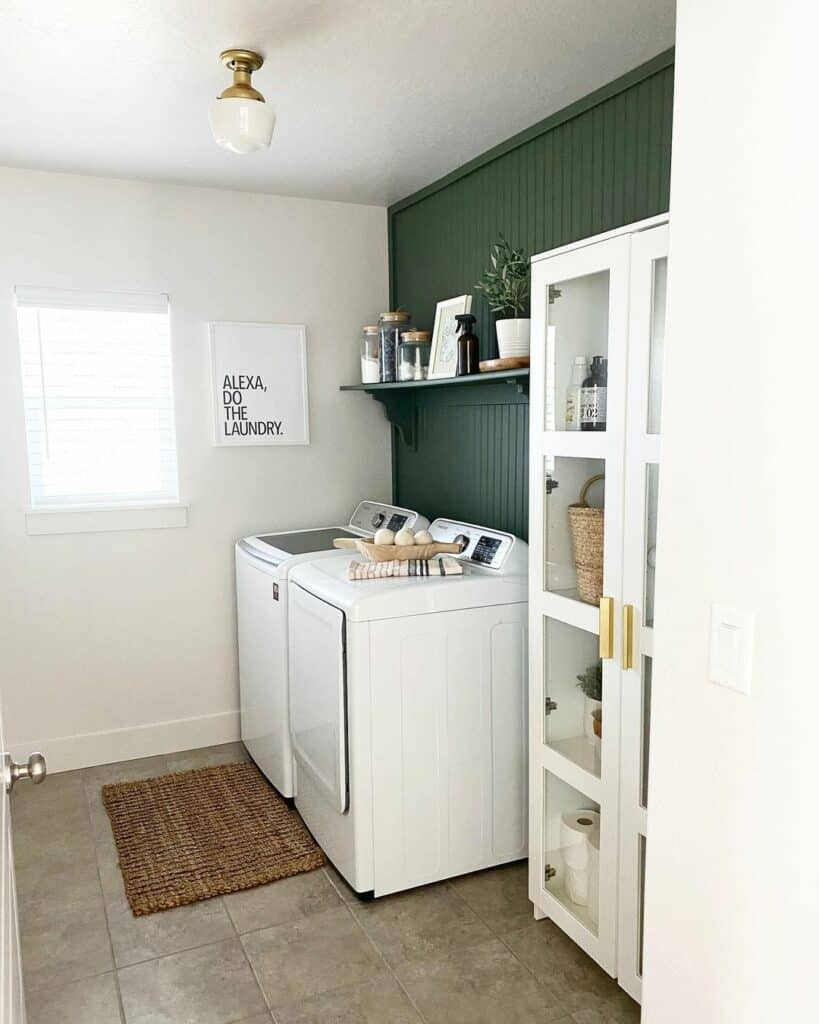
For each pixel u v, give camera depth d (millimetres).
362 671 2232
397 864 2357
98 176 3066
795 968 1022
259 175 3090
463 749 2412
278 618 2799
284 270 3422
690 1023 1207
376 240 3600
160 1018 1907
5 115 2438
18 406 3027
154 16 1836
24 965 2094
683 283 1134
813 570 966
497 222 2844
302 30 1921
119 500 3277
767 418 1017
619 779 1873
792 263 970
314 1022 1889
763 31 989
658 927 1260
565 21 1902
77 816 2869
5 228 2959
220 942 2182
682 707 1186
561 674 2119
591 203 2398
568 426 2016
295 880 2477
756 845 1071
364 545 2572
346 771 2314
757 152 1009
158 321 3260
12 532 3072
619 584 1831
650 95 2158
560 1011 1915
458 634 2367
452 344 2926
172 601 3363
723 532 1093
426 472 3453
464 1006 1934
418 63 2121
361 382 3629
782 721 1020
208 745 3488
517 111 2473
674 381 1160
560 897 2188
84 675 3244
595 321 1882
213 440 3348
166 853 2609
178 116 2459
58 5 1774
